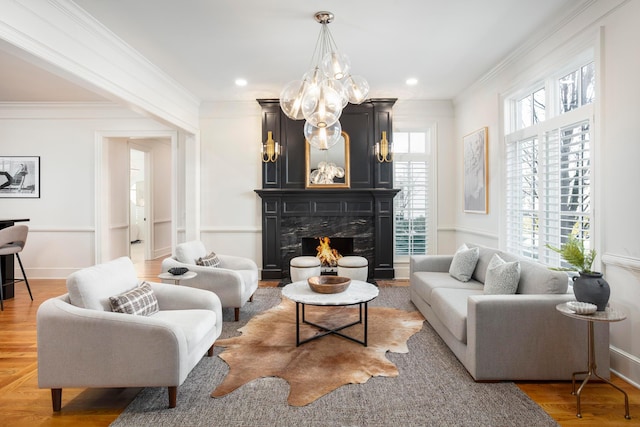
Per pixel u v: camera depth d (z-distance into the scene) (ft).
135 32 10.94
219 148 19.07
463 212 17.78
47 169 19.26
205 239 19.17
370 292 10.78
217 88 16.75
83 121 19.26
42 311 7.11
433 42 11.88
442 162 18.94
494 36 11.48
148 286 9.23
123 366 7.09
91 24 10.02
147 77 13.58
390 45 12.09
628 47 8.11
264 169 18.44
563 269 8.70
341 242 19.66
